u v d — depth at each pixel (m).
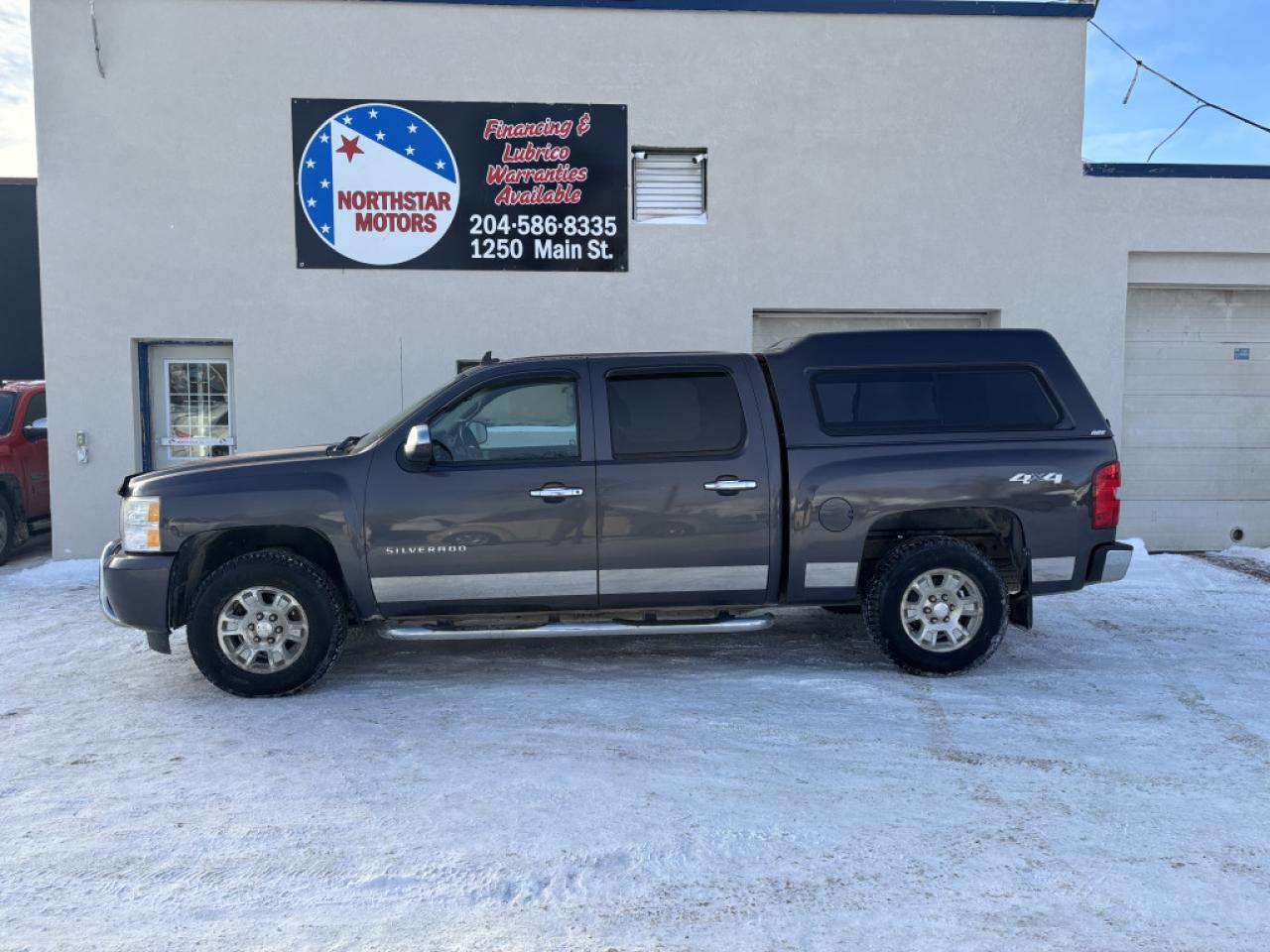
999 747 4.59
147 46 9.30
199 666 5.38
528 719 5.02
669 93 9.64
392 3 9.38
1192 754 4.50
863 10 9.64
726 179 9.70
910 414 5.77
